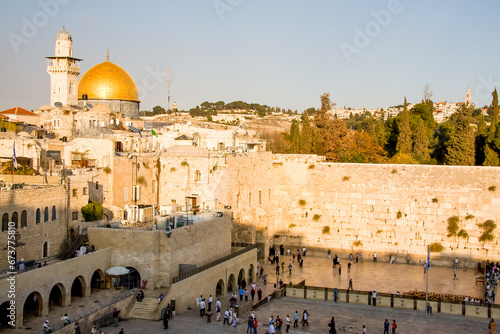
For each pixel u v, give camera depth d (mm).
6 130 91688
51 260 58875
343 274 83938
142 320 54375
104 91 121812
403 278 81875
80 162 74562
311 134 121188
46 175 64812
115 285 60406
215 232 71812
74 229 63188
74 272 54625
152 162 82875
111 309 53531
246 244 79875
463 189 91312
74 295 57625
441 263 91562
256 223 91750
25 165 70250
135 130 107562
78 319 49156
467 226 91000
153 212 72188
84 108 107438
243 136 109188
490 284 77250
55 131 96375
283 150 136500
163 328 51812
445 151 119500
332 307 64250
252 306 61594
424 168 93188
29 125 99312
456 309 62344
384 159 120375
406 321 58969
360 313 61906
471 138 107438
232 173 84812
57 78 128875
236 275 71250
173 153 85875
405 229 93750
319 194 98250
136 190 79625
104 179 72812
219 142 103500
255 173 92750
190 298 59344
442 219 92188
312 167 98562
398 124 126938
